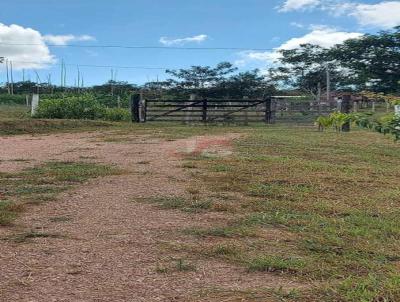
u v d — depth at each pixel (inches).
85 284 115.6
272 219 174.7
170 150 383.6
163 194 216.2
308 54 2421.3
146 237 153.3
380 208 197.6
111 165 301.0
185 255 136.9
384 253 138.3
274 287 113.9
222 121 784.9
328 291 110.0
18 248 140.9
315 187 237.5
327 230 161.6
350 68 2365.9
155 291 112.0
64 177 252.4
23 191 217.5
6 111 942.4
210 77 2176.4
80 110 788.0
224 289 113.0
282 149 393.7
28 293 110.0
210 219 175.8
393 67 2263.8
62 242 147.2
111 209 188.9
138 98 782.5
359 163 331.9
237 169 284.4
